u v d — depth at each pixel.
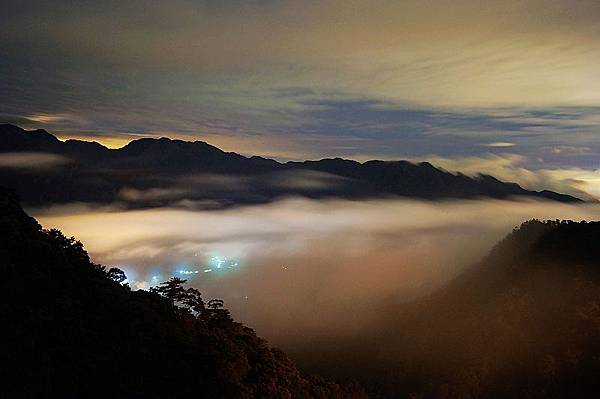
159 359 26.98
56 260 29.62
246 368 31.84
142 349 26.61
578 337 51.09
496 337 57.25
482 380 51.91
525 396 47.03
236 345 33.81
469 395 49.94
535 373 49.22
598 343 49.69
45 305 25.80
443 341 63.31
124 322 28.11
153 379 25.70
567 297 58.19
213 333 33.09
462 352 57.91
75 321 25.86
